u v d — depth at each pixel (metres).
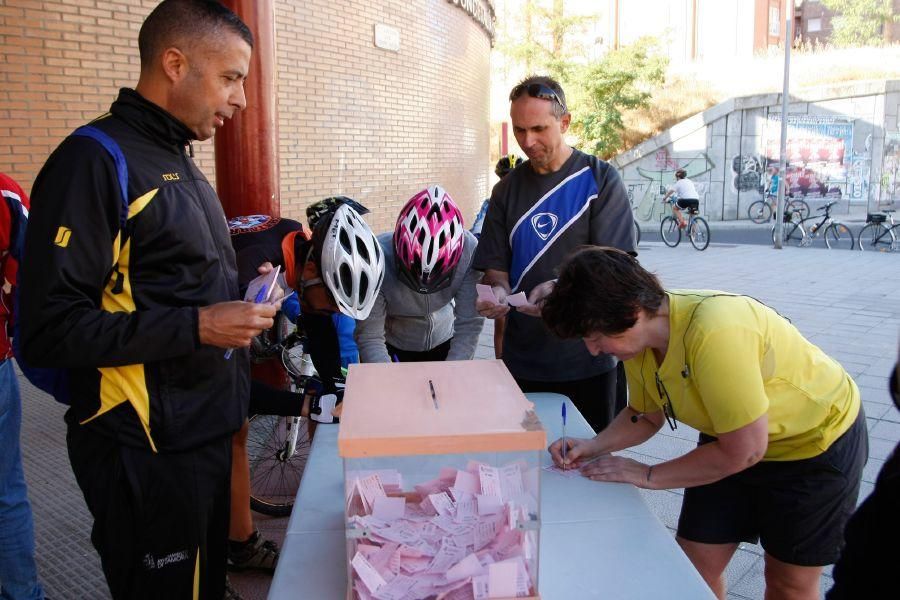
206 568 1.78
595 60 19.47
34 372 1.61
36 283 1.38
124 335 1.40
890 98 18.62
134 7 6.19
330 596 1.20
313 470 1.68
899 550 1.06
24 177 5.73
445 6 10.67
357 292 1.91
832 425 1.64
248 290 1.57
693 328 1.48
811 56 21.83
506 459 1.22
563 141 2.43
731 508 1.79
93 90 6.02
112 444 1.56
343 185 8.66
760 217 18.11
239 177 3.69
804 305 7.39
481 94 13.01
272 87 3.70
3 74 5.54
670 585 1.21
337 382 2.25
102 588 2.59
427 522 1.20
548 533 1.38
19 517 2.15
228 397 1.67
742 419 1.44
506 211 2.51
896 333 6.04
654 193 19.47
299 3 7.67
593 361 2.47
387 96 9.30
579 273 1.44
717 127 18.69
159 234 1.51
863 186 19.17
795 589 1.76
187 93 1.55
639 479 1.58
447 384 1.32
